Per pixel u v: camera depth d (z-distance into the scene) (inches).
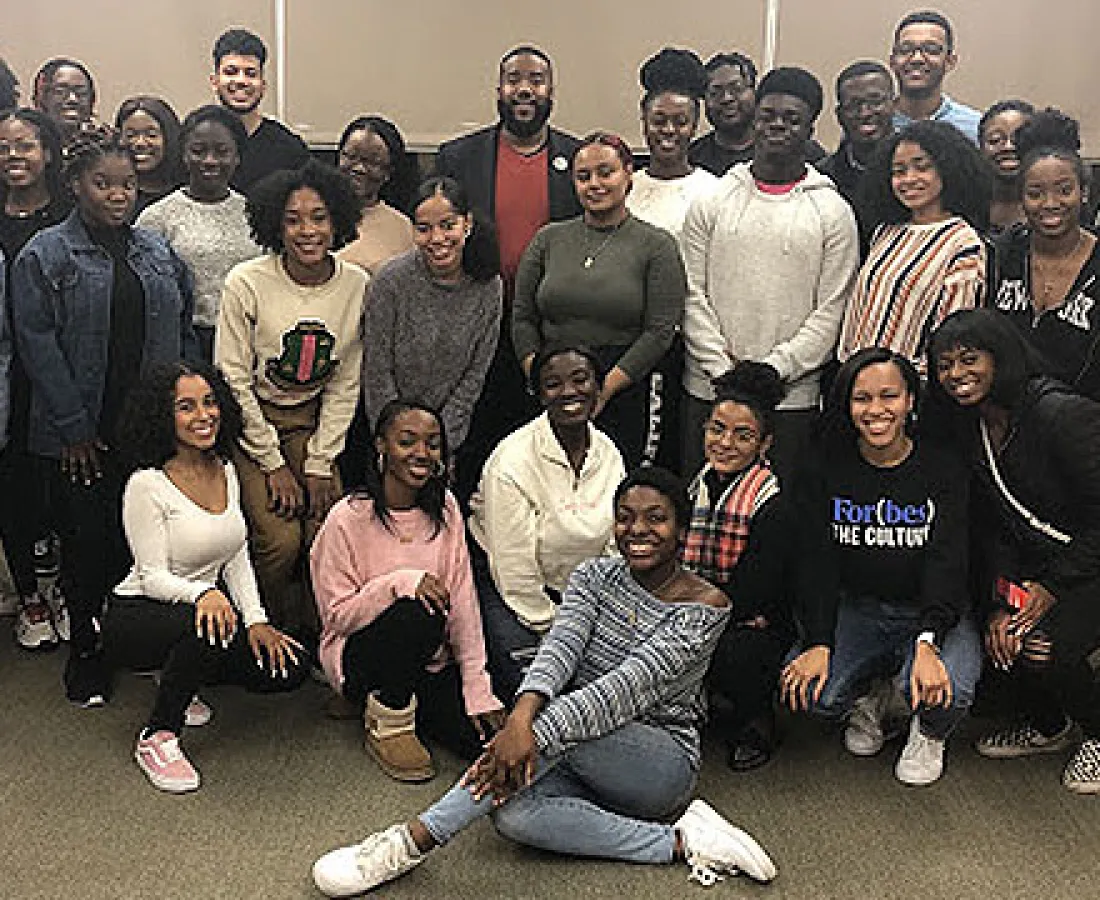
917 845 99.6
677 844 95.9
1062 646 107.2
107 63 203.5
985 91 202.7
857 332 123.6
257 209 119.9
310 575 119.3
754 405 111.9
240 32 148.4
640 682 94.6
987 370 107.0
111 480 123.1
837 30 201.8
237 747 112.9
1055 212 113.7
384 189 144.3
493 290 125.8
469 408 127.4
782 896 92.4
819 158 153.3
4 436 123.3
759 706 111.3
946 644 110.8
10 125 127.3
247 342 121.5
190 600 107.9
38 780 105.9
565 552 115.1
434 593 108.2
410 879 93.2
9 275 122.6
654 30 203.3
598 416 128.6
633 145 205.8
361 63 204.8
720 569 113.1
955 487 110.4
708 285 129.5
